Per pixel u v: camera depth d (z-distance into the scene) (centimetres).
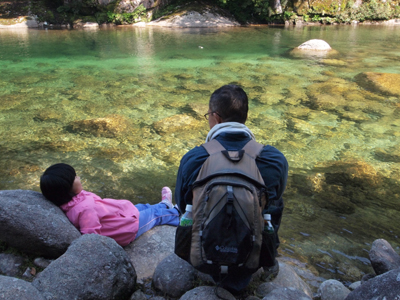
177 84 743
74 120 540
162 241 259
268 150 186
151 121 542
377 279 167
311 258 264
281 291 188
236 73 838
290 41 1306
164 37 1359
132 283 206
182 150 450
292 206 335
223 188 163
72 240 218
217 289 189
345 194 358
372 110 602
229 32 1511
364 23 1866
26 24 1595
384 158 438
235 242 160
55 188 232
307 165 416
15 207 214
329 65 924
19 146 451
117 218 250
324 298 214
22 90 690
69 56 1012
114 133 496
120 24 1697
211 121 202
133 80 772
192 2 1833
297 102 639
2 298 157
